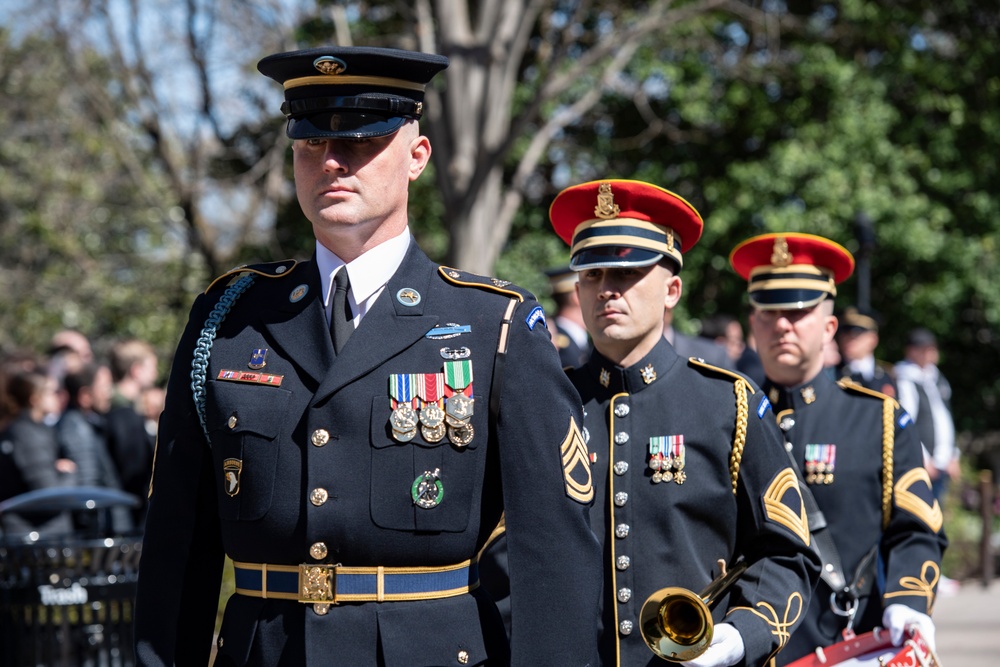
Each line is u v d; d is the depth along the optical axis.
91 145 30.19
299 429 4.62
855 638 7.15
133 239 34.66
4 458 11.09
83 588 8.42
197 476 4.83
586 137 29.34
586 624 4.57
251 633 4.59
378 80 4.71
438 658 4.50
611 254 6.50
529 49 28.81
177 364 4.94
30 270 34.00
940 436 18.91
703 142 28.58
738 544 6.34
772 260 8.47
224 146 29.42
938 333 28.77
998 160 29.31
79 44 27.48
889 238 26.64
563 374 4.85
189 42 26.55
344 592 4.51
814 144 27.27
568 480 4.68
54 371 13.89
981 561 19.81
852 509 7.87
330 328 4.78
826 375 8.40
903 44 28.59
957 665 13.65
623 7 27.30
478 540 4.71
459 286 4.93
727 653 5.61
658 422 6.44
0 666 8.48
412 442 4.57
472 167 21.38
